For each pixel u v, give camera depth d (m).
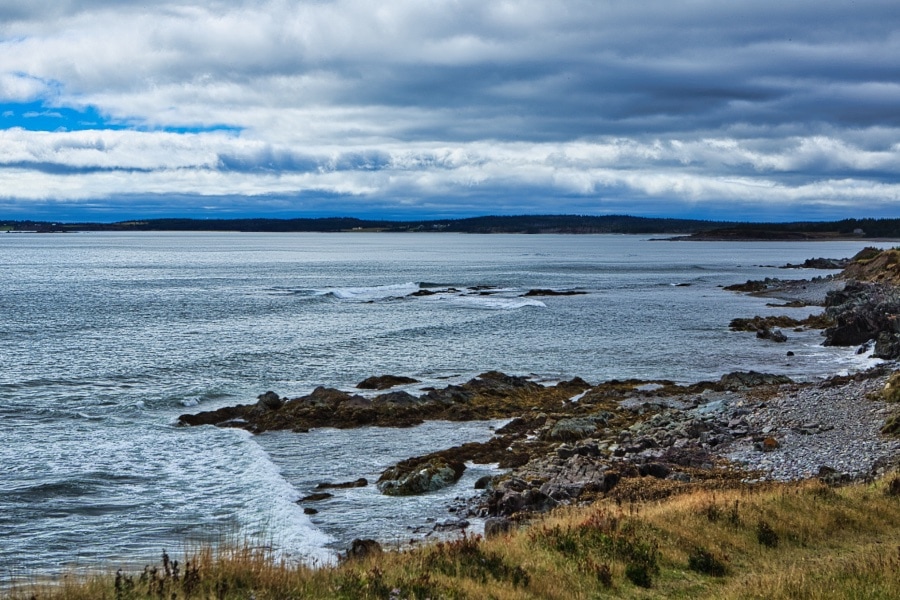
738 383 40.78
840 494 17.98
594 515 15.19
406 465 25.84
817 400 33.41
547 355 52.25
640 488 21.30
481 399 37.78
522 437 30.97
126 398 36.81
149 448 28.75
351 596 10.29
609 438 30.02
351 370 45.84
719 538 14.41
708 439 28.33
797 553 14.13
